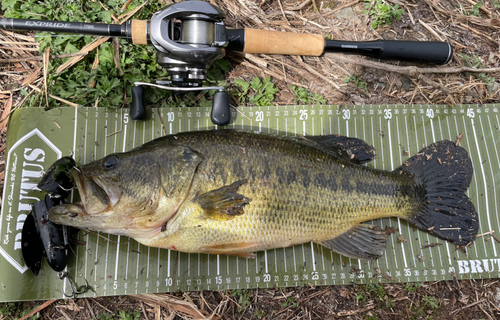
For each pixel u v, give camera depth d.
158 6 0.50
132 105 0.47
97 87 0.48
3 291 0.45
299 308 0.49
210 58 0.43
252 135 0.44
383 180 0.47
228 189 0.42
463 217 0.49
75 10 0.49
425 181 0.49
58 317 0.47
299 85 0.51
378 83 0.52
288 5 0.52
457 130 0.52
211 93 0.50
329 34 0.52
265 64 0.51
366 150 0.48
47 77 0.49
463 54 0.53
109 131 0.49
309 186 0.44
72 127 0.48
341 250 0.46
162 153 0.42
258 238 0.43
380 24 0.53
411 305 0.49
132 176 0.41
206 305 0.48
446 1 0.54
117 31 0.43
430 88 0.52
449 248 0.50
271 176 0.43
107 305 0.48
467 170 0.50
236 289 0.48
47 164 0.48
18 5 0.49
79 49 0.49
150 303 0.48
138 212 0.41
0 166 0.48
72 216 0.42
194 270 0.48
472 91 0.53
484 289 0.50
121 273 0.47
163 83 0.46
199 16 0.42
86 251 0.47
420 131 0.52
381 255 0.46
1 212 0.46
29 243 0.45
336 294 0.49
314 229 0.44
